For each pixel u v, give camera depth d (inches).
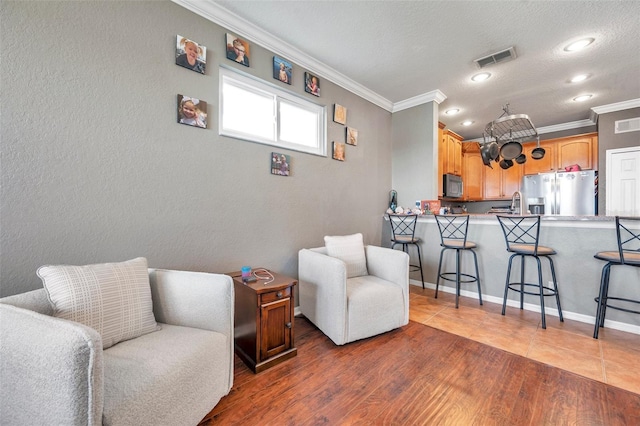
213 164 84.1
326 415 53.8
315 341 84.4
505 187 204.1
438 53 105.2
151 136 71.7
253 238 94.3
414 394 59.9
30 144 55.7
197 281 57.3
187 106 77.8
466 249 118.1
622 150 147.8
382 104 148.5
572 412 54.4
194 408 46.3
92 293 47.1
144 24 70.2
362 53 105.6
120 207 67.1
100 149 64.0
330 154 121.5
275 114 102.7
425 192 144.8
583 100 146.6
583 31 90.6
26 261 55.7
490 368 69.5
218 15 82.9
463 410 55.1
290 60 104.3
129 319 50.3
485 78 124.1
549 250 96.4
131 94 68.3
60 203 59.2
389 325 87.4
